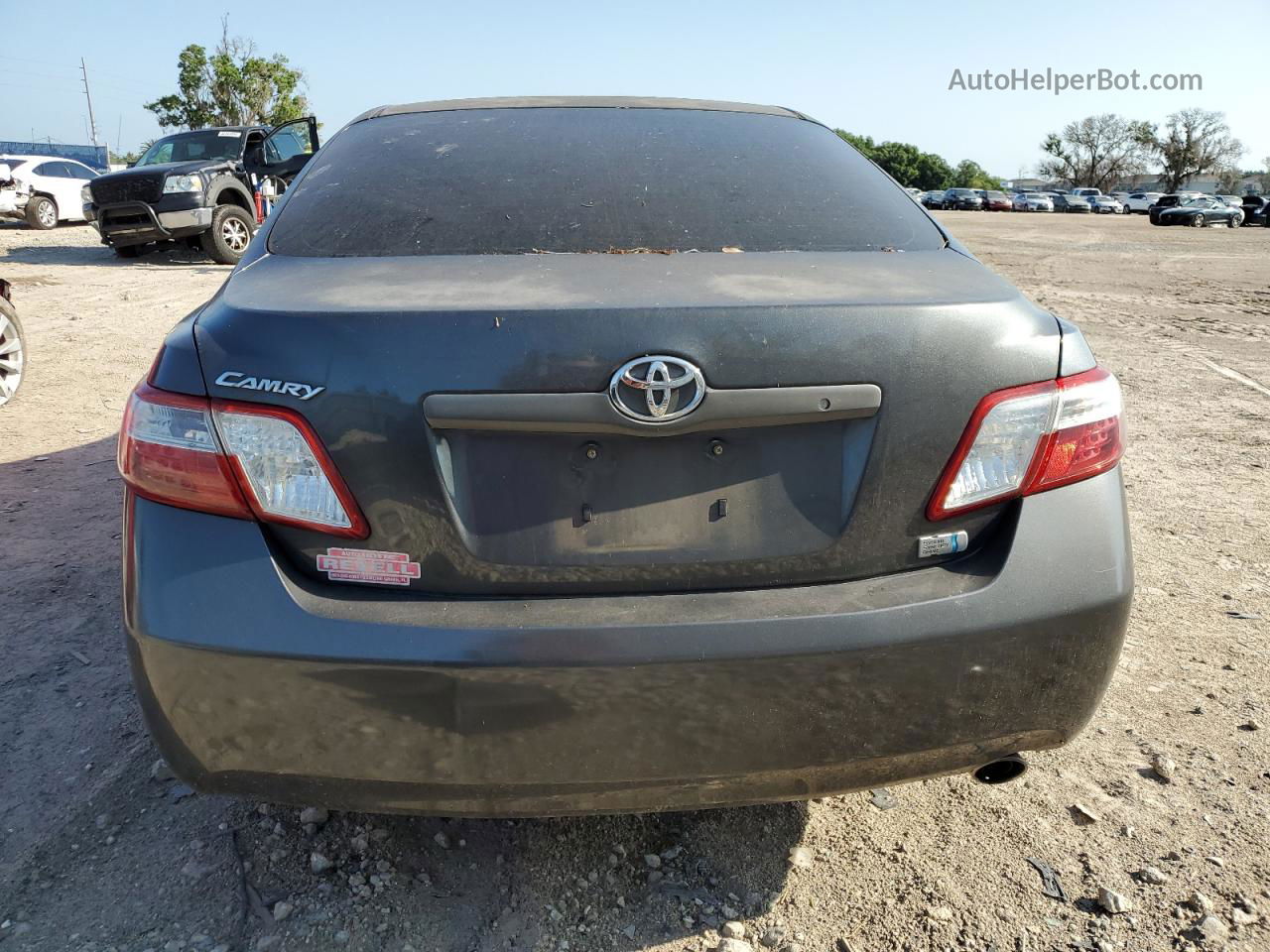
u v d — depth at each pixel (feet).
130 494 5.48
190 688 5.23
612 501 5.30
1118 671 9.39
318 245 6.55
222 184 44.16
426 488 5.18
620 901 6.49
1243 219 132.26
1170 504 14.19
